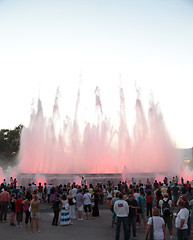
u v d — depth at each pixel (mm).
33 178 32875
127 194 17469
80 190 17094
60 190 21188
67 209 15414
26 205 14633
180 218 9586
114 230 14133
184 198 12727
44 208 21125
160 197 15477
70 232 13641
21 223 15961
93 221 16391
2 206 16328
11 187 19984
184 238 9523
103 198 25469
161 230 9180
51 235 13031
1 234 13242
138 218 14484
